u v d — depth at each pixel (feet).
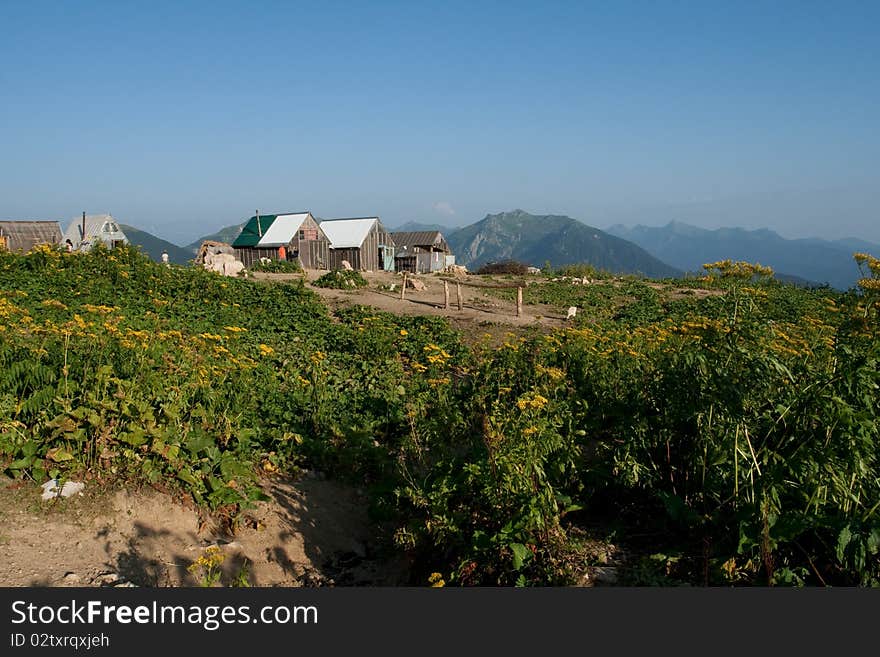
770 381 16.12
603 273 144.77
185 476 18.12
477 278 130.00
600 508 18.86
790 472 14.34
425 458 23.76
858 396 14.03
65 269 57.36
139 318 41.24
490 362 32.96
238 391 26.13
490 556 14.97
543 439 16.60
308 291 73.72
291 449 23.24
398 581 16.63
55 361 21.86
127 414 18.44
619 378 27.20
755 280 37.58
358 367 37.60
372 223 155.63
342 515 20.71
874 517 13.46
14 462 16.92
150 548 16.10
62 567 14.55
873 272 20.27
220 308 55.31
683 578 14.82
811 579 14.03
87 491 16.99
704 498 16.48
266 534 18.39
